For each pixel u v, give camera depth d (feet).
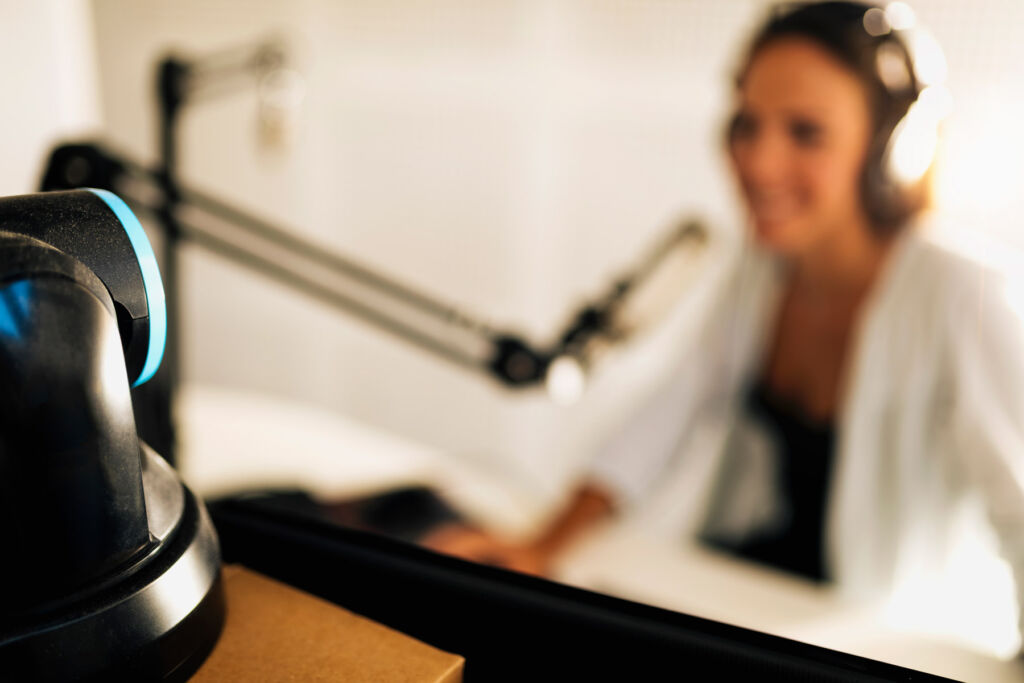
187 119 3.90
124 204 0.73
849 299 3.00
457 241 4.19
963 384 2.62
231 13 3.93
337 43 4.06
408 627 0.79
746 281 3.26
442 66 3.98
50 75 1.99
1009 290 2.64
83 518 0.63
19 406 0.58
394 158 4.15
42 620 0.63
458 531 2.64
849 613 2.46
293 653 0.74
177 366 1.85
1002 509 2.54
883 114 2.77
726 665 0.69
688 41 3.53
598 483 3.23
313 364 4.50
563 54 3.78
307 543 0.87
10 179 1.92
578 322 1.69
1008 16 2.78
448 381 4.44
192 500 0.79
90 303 0.62
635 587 2.71
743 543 3.31
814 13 2.75
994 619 2.77
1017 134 2.84
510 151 3.98
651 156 3.74
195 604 0.70
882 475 2.89
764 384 3.27
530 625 0.75
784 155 2.91
